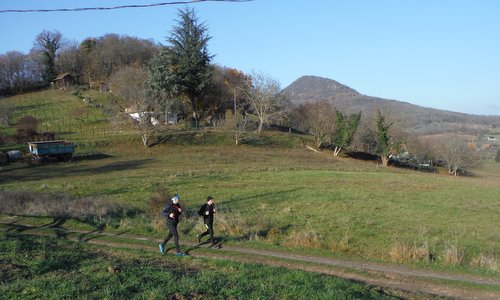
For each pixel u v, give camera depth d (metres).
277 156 64.06
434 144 85.69
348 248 17.61
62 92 106.50
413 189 41.38
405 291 12.13
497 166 107.19
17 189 30.52
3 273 9.85
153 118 69.75
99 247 14.62
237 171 47.66
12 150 54.41
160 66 71.94
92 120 78.69
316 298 9.14
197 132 70.00
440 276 14.29
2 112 71.88
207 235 18.77
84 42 125.19
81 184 36.22
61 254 11.90
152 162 53.19
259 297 8.88
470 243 20.05
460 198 36.91
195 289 9.16
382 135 72.81
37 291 8.70
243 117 81.31
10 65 112.25
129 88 73.69
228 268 12.25
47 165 49.66
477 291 12.95
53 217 21.33
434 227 23.72
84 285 9.02
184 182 38.69
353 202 31.25
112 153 59.16
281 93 84.19
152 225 19.95
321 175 47.97
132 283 9.27
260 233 19.72
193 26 75.31
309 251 16.84
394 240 19.62
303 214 25.75
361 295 10.18
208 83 77.12
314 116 79.00
